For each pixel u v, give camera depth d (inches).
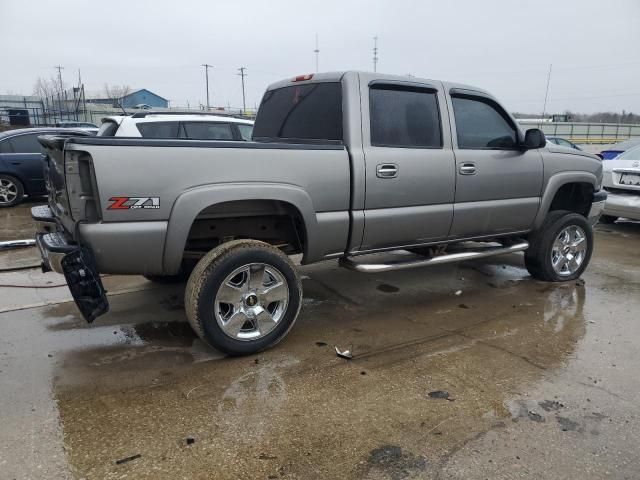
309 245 151.3
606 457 101.0
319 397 122.4
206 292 134.2
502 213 192.5
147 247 128.4
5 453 100.0
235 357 143.6
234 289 138.9
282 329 147.6
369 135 158.7
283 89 188.2
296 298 148.4
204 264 135.9
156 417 113.1
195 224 150.6
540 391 126.2
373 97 161.2
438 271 236.1
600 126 1702.8
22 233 310.3
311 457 100.3
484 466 97.9
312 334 161.0
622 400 122.4
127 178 123.3
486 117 187.9
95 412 114.7
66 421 111.0
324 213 151.9
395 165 161.6
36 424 109.8
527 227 205.0
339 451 102.2
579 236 219.8
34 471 95.0
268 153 139.9
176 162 128.3
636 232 339.9
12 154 401.1
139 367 137.0
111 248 125.1
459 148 178.7
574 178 211.9
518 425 111.4
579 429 110.2
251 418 113.2
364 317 176.7
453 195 177.3
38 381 128.6
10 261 241.9
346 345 152.9
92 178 121.3
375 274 229.9
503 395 124.1
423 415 115.0
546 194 204.4
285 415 114.6
